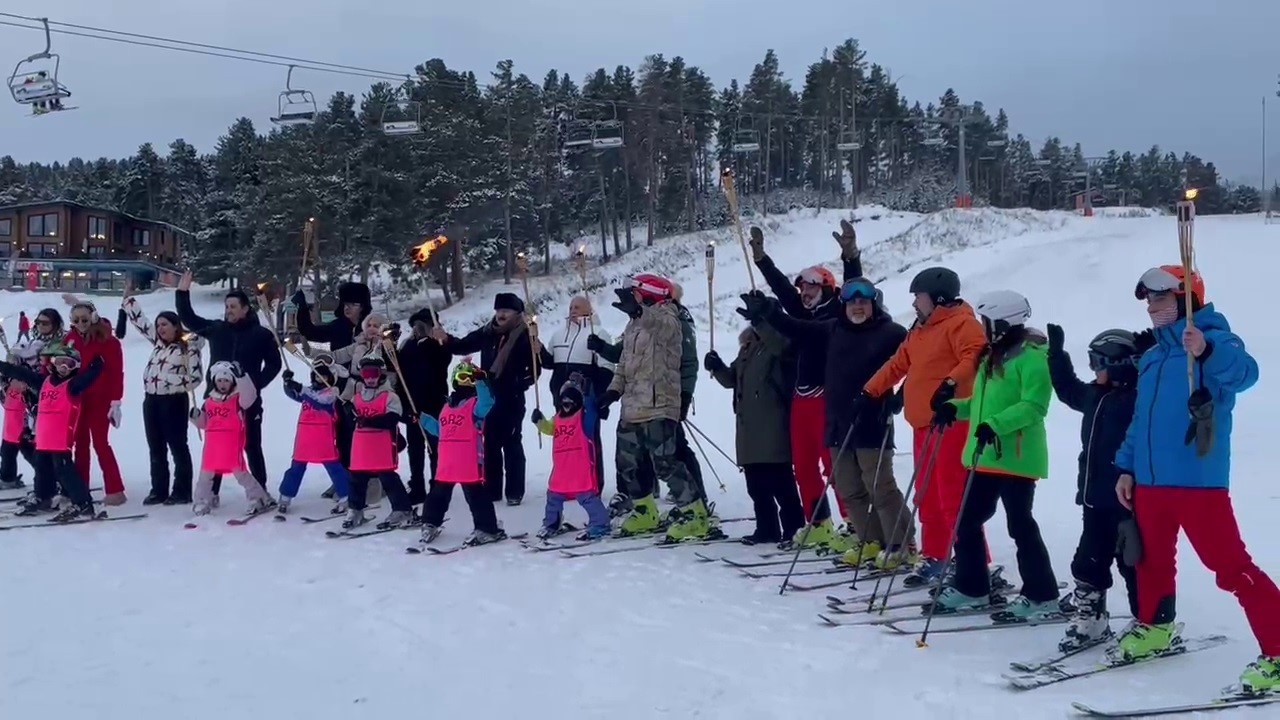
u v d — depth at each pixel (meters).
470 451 7.40
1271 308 25.19
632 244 55.16
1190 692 4.18
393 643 5.18
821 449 6.94
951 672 4.52
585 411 7.59
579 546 7.35
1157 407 4.32
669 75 58.31
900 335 6.34
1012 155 94.00
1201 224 39.03
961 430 5.56
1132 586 4.93
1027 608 5.29
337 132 39.78
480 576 6.53
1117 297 28.69
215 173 62.47
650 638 5.16
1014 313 5.23
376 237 38.72
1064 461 10.13
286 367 9.61
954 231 45.03
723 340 27.44
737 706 4.20
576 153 51.84
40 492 8.59
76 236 55.75
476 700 4.35
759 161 71.31
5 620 5.63
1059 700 4.12
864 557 6.52
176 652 5.07
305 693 4.48
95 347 8.81
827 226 54.62
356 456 7.96
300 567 6.83
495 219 46.50
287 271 38.66
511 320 8.91
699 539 7.46
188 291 9.27
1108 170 95.56
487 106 46.50
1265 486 8.30
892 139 75.75
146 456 11.71
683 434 7.77
